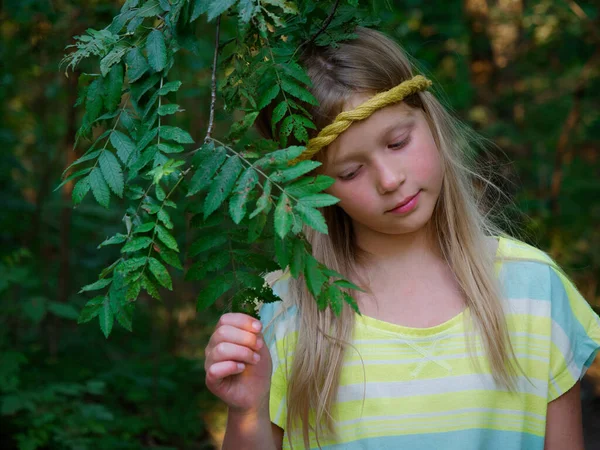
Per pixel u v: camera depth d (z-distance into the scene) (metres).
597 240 5.17
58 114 5.43
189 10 1.13
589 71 5.22
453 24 4.60
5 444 3.36
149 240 1.05
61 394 3.88
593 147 5.93
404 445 1.38
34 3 3.55
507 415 1.40
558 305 1.49
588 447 3.91
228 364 1.17
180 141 1.08
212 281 1.08
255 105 1.17
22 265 4.76
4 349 4.03
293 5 1.11
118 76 1.17
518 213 2.17
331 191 1.32
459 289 1.46
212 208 1.00
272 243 1.12
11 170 5.02
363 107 1.25
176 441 3.93
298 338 1.45
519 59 5.29
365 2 1.44
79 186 1.11
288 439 1.45
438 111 1.48
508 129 5.38
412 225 1.32
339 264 1.50
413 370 1.40
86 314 1.08
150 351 4.72
